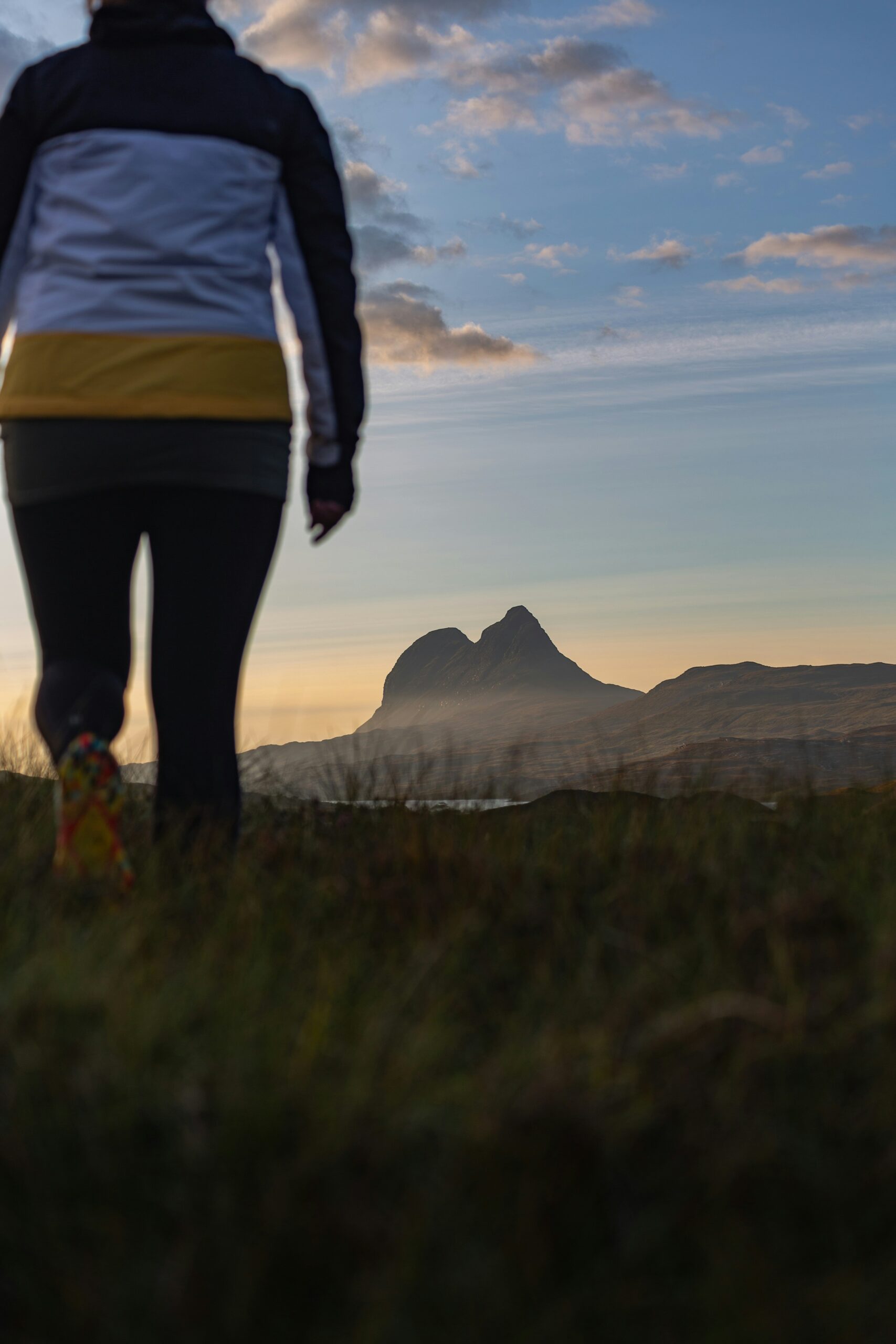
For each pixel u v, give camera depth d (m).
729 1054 1.82
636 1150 1.63
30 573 2.70
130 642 2.85
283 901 2.60
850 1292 1.39
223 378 2.59
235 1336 1.33
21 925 2.28
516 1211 1.49
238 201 2.64
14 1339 1.36
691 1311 1.40
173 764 2.78
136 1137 1.58
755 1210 1.57
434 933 2.37
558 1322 1.35
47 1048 1.68
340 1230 1.43
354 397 2.82
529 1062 1.73
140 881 2.61
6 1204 1.47
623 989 2.05
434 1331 1.33
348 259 2.79
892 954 2.04
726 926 2.38
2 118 2.63
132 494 2.63
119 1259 1.40
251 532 2.69
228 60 2.69
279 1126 1.56
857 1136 1.65
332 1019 1.89
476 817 3.58
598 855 2.96
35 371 2.57
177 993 1.94
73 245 2.57
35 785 3.85
